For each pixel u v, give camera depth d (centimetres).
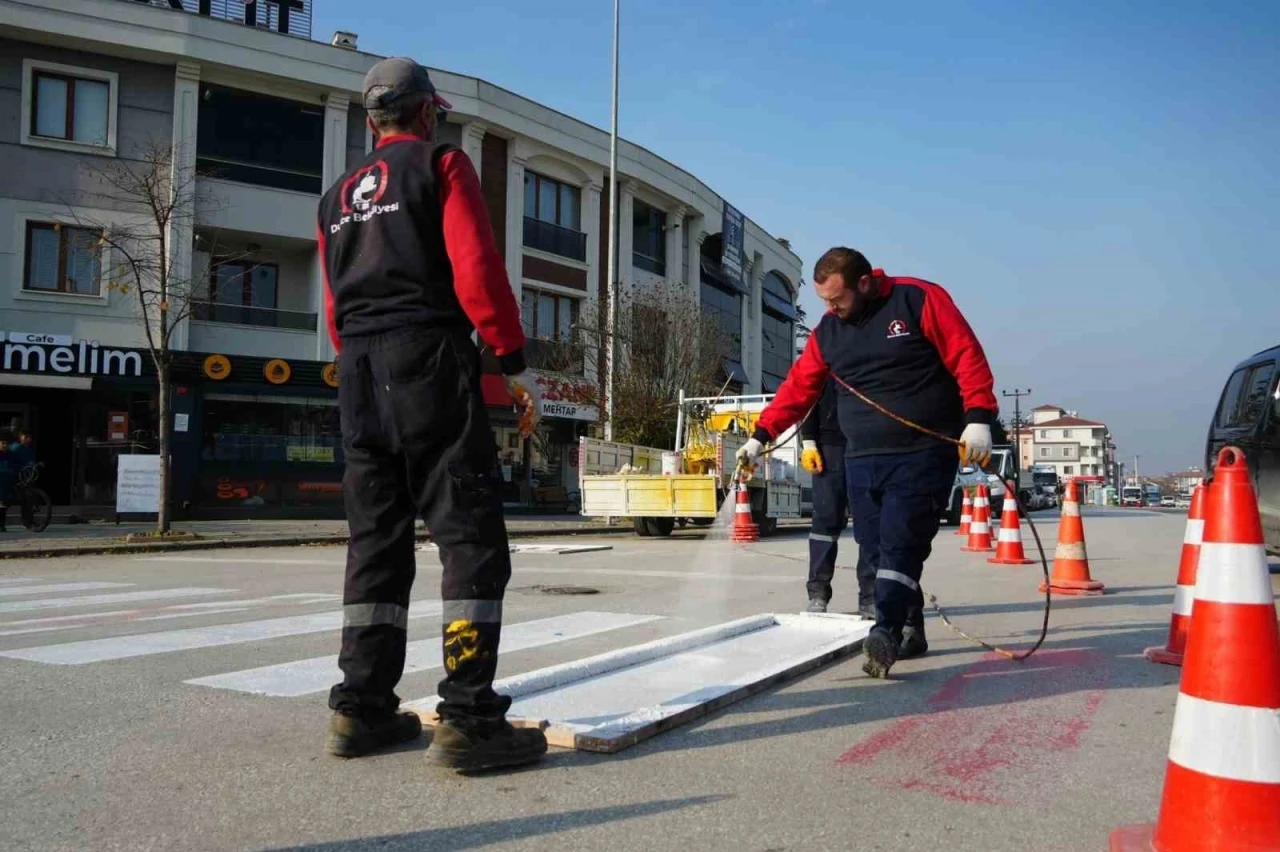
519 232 2741
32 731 371
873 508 554
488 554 314
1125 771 326
